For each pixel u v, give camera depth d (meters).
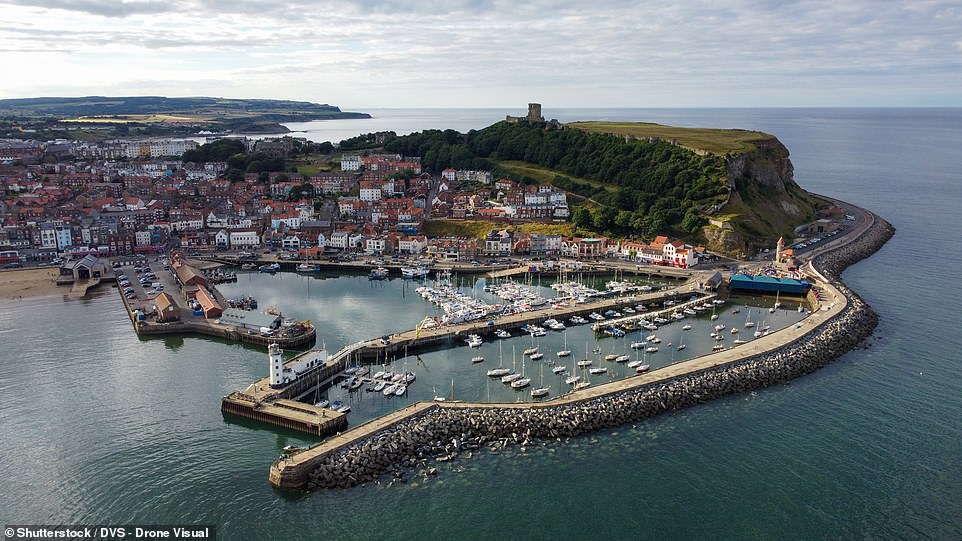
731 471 119.62
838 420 137.12
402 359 172.62
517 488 114.56
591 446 127.44
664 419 137.75
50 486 114.44
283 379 151.38
